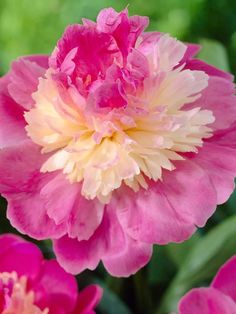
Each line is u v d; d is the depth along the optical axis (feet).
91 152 1.71
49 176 1.74
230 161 1.73
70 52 1.63
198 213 1.68
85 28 1.63
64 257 1.70
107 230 1.73
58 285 1.86
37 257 1.88
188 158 1.75
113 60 1.67
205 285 2.13
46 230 1.69
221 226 2.01
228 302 1.69
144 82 1.68
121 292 2.23
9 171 1.71
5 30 4.58
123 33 1.65
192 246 2.17
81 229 1.69
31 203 1.71
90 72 1.66
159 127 1.69
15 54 4.47
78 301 1.86
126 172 1.67
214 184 1.71
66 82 1.64
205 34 4.51
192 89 1.76
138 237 1.68
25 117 1.73
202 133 1.73
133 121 1.67
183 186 1.72
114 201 1.73
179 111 1.74
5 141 1.76
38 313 1.76
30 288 1.86
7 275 1.80
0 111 1.79
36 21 4.56
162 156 1.70
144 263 1.69
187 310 1.69
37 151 1.75
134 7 4.52
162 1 4.53
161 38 1.79
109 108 1.66
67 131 1.71
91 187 1.67
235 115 1.78
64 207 1.69
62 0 4.61
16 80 1.79
